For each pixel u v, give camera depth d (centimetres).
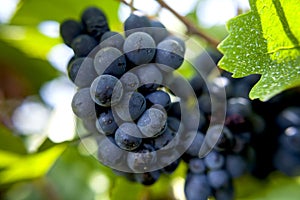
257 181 49
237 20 40
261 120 45
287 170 47
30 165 51
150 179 40
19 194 56
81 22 41
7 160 51
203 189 42
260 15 40
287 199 50
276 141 47
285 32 40
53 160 51
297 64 39
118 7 53
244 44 40
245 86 44
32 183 55
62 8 55
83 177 55
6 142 50
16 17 56
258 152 46
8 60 60
